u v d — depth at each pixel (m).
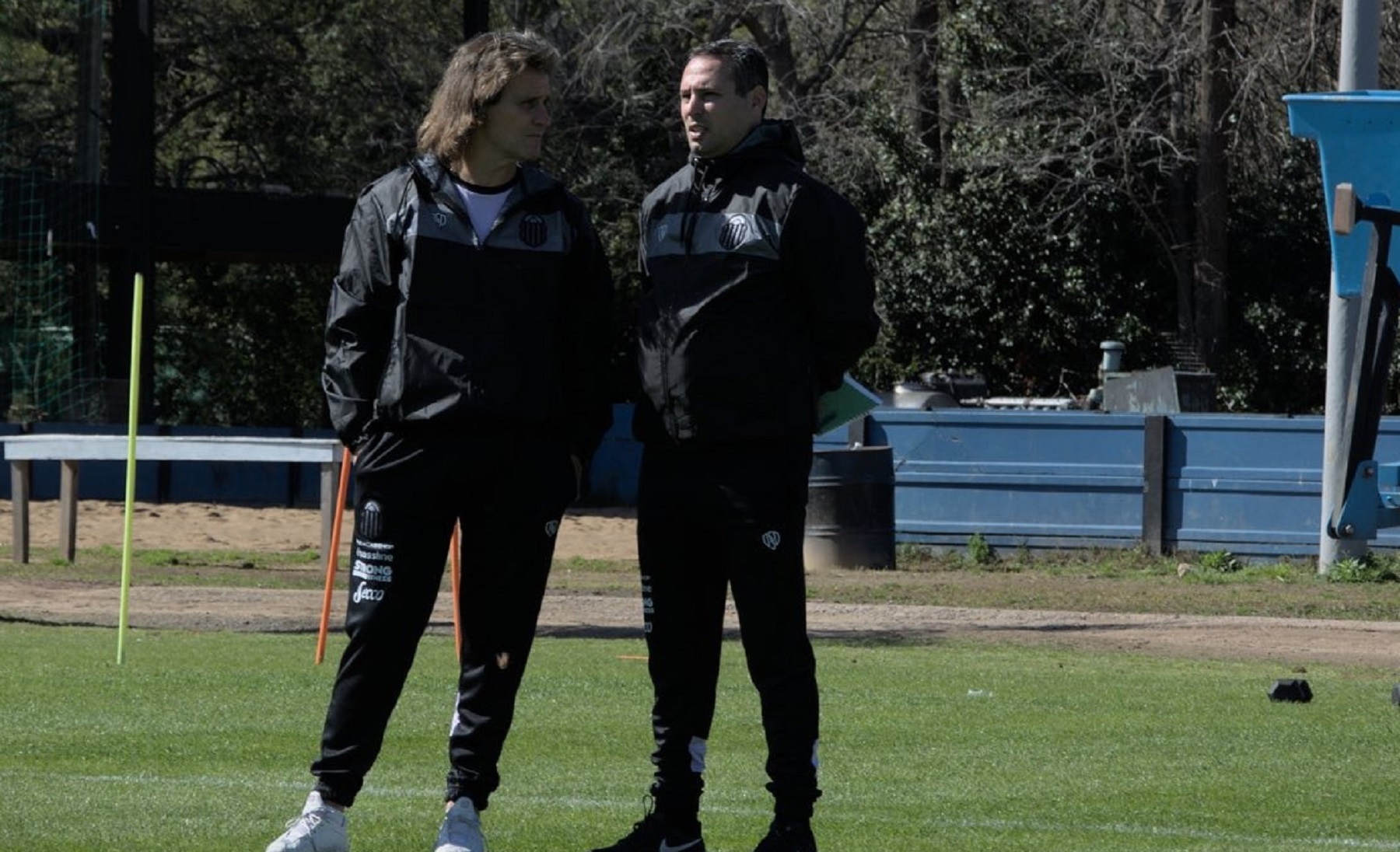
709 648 10.44
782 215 9.89
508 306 9.83
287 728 15.39
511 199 9.92
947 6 70.25
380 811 11.75
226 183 78.31
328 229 56.34
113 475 51.34
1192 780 13.78
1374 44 35.91
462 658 10.17
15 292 61.94
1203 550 40.09
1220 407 66.25
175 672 19.25
